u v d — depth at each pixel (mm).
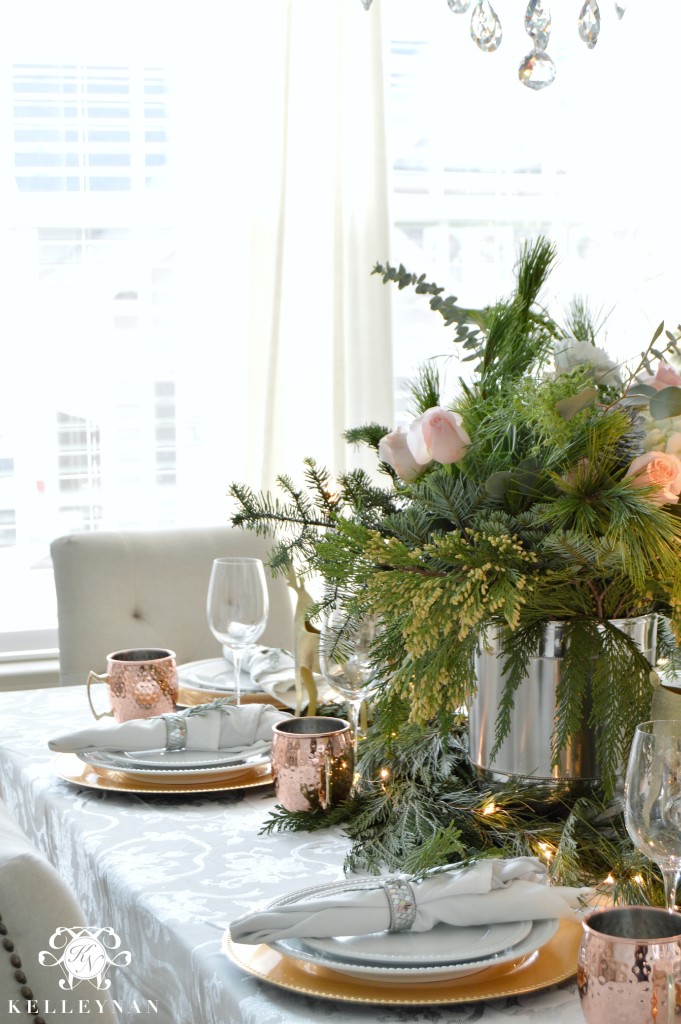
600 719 1025
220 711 1387
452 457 1066
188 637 2195
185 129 3025
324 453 3012
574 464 1044
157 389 3062
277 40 2852
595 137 3328
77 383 3010
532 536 1032
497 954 836
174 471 3090
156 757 1353
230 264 3059
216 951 891
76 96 2951
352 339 2959
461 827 1064
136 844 1145
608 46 3301
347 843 1142
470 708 1134
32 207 2945
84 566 2146
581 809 1071
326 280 2984
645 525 964
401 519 1136
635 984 688
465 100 3234
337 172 2893
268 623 2248
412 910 861
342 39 2877
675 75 3334
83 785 1318
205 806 1269
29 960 798
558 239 3322
